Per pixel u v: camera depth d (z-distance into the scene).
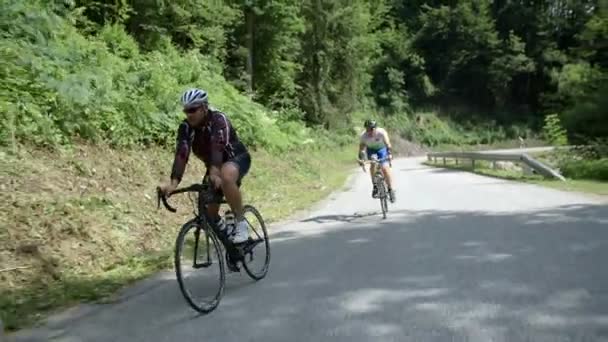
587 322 4.09
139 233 7.94
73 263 6.41
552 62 68.38
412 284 5.28
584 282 5.10
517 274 5.46
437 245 7.02
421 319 4.29
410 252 6.69
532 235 7.36
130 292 5.49
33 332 4.40
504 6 70.62
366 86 54.94
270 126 23.00
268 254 6.10
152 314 4.74
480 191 13.23
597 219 8.44
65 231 6.95
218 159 5.04
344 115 42.41
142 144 12.12
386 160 10.45
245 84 29.03
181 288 4.61
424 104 64.94
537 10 69.81
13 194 7.30
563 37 69.69
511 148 62.16
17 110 9.17
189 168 12.60
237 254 5.38
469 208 10.29
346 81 42.12
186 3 21.64
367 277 5.61
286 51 34.72
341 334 4.04
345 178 20.48
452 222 8.76
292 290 5.26
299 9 34.50
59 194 7.89
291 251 7.14
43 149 9.24
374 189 9.93
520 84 70.88
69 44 12.91
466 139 61.94
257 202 12.25
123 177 9.95
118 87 12.95
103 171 9.73
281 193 14.02
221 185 5.10
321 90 39.66
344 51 40.62
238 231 5.26
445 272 5.66
